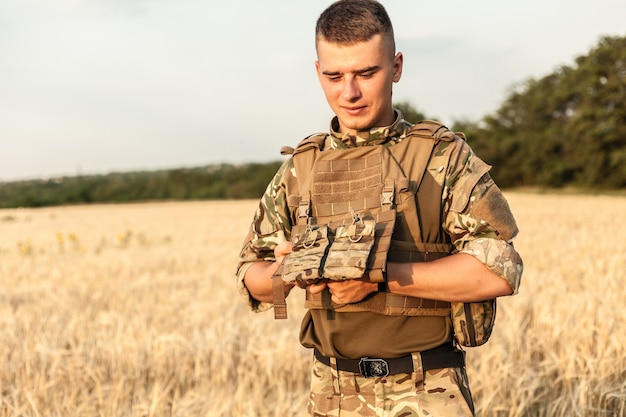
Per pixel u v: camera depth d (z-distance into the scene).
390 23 2.03
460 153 2.02
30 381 4.66
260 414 4.34
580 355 4.89
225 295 8.53
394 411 2.03
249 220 31.11
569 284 8.27
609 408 4.28
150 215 42.44
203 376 5.10
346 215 2.02
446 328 2.06
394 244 1.99
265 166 82.56
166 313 7.34
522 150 63.72
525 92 72.12
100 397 4.39
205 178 85.00
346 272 1.84
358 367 2.06
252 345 5.55
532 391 4.27
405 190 1.98
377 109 2.04
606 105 56.91
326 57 2.00
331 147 2.16
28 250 15.52
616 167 55.44
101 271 11.75
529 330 5.63
